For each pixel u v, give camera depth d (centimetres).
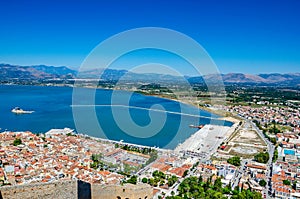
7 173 15888
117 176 16500
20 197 5084
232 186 17512
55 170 16862
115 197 7719
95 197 7294
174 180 17300
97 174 16262
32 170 16812
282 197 15850
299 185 16875
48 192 5369
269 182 18362
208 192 15112
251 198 14962
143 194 8050
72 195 5688
